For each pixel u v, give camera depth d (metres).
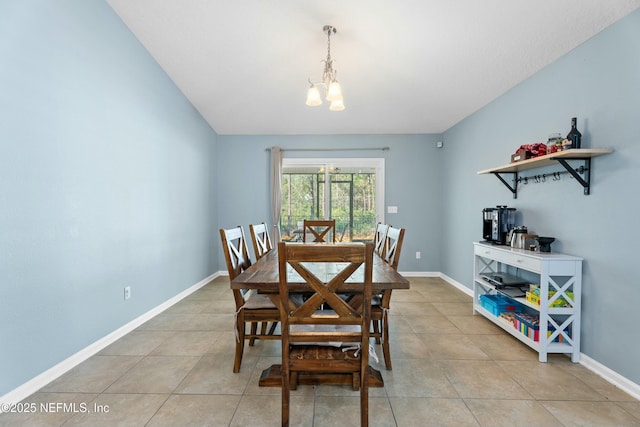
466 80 3.02
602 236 1.89
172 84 3.29
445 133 4.42
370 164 4.60
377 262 2.17
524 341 2.21
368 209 4.65
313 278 1.30
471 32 2.40
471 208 3.63
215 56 2.92
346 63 2.98
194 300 3.38
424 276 4.56
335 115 4.05
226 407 1.57
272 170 4.52
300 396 1.67
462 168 3.87
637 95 1.69
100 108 2.24
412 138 4.55
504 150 3.00
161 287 3.05
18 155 1.64
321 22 2.46
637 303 1.68
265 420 1.47
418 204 4.57
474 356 2.12
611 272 1.83
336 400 1.63
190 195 3.71
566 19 1.98
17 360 1.63
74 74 2.01
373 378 1.61
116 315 2.40
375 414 1.52
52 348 1.83
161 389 1.72
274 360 2.06
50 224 1.83
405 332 2.53
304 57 2.93
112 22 2.37
